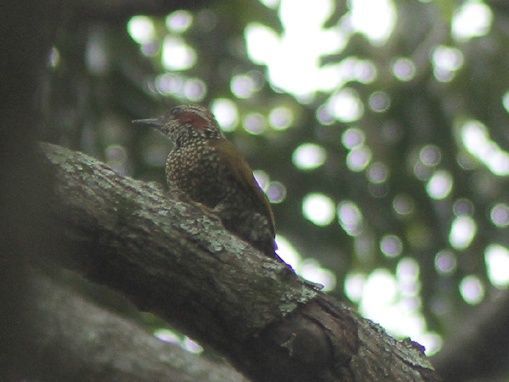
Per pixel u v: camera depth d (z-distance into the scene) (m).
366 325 7.51
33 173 4.40
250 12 15.62
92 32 13.44
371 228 15.58
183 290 7.15
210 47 15.77
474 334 10.04
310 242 15.52
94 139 13.44
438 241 15.48
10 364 4.68
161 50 15.74
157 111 14.28
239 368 7.36
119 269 7.08
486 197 15.66
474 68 15.48
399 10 15.70
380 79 15.82
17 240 4.40
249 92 16.16
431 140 15.73
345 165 15.82
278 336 7.16
